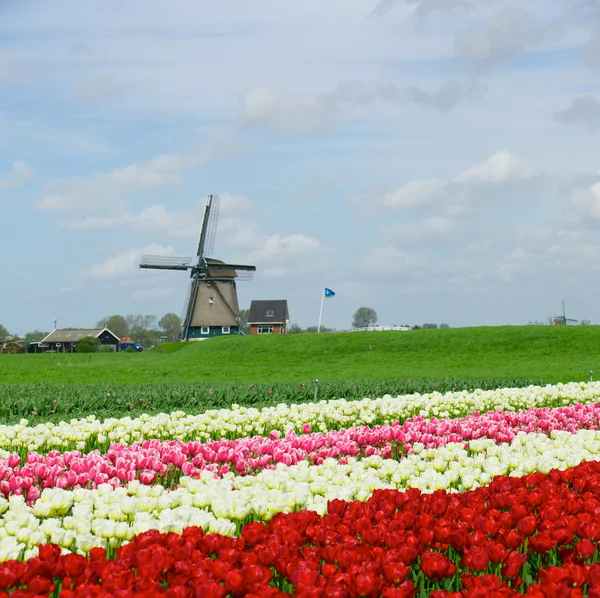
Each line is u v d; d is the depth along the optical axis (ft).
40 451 44.34
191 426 49.65
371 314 489.26
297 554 19.80
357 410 60.49
